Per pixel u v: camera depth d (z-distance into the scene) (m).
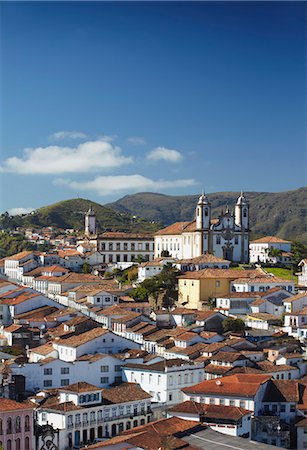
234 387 141.00
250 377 146.88
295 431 135.25
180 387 153.88
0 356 165.62
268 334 190.88
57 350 167.00
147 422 140.62
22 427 119.75
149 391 154.25
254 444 119.06
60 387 146.62
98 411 132.75
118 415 136.12
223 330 194.50
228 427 127.56
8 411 118.25
